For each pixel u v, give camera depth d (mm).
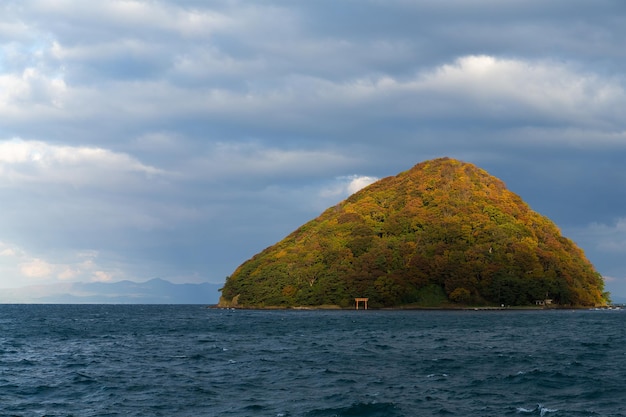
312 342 91375
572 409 40219
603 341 89812
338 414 39438
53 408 42531
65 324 156125
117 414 40562
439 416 38875
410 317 185000
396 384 50594
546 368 58469
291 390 48281
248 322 159000
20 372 59688
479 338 97000
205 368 61531
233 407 42188
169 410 41625
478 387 48844
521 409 40438
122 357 72562
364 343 88375
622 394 45344
